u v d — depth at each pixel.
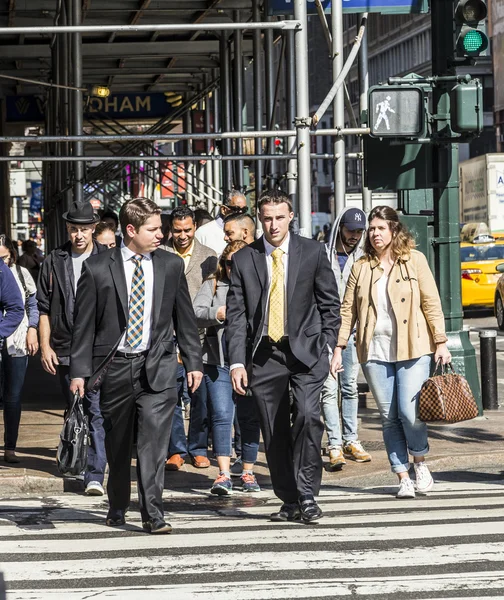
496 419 15.46
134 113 43.69
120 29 13.27
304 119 13.48
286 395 9.30
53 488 11.40
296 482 9.32
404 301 10.32
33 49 33.22
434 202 15.49
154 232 8.77
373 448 13.26
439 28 14.73
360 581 7.33
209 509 10.27
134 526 9.39
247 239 11.20
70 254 11.35
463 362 15.28
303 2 13.30
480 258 34.81
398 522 9.28
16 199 77.06
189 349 9.05
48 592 7.23
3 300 11.39
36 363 25.73
